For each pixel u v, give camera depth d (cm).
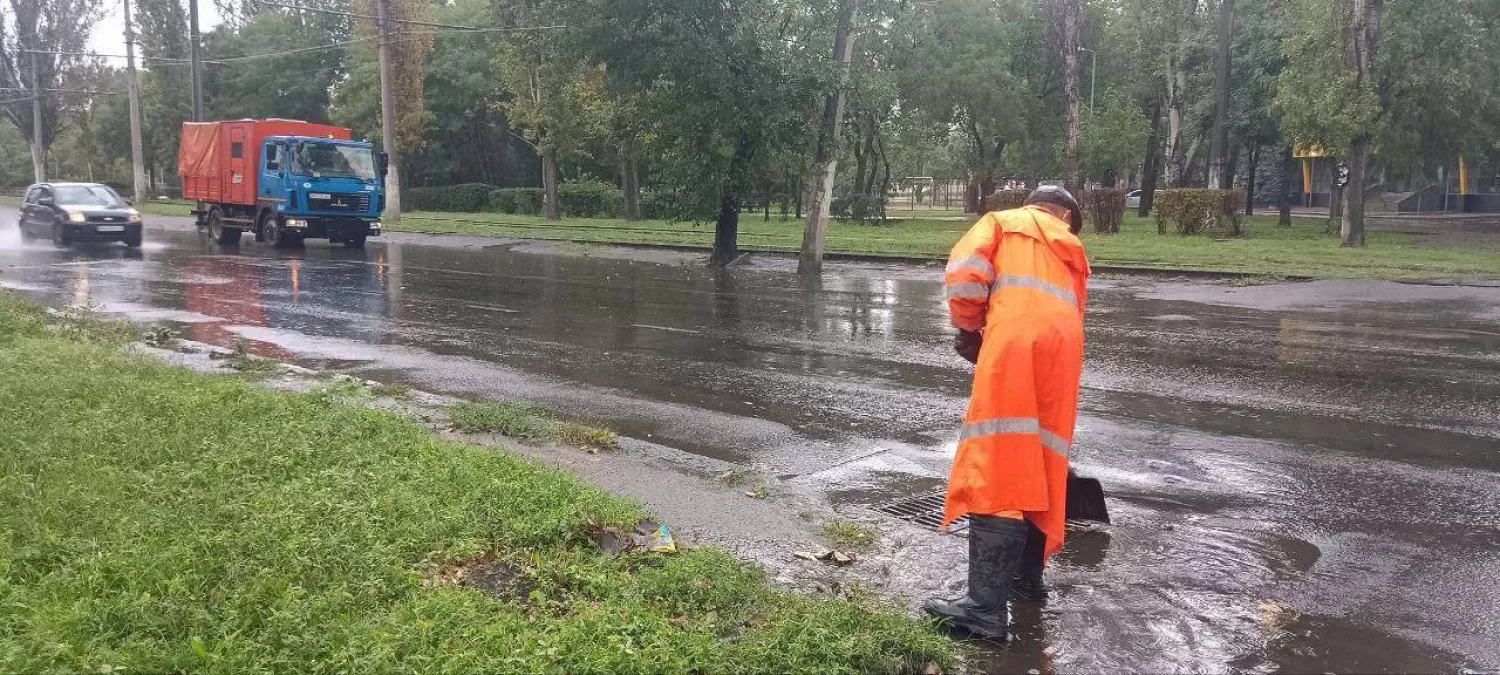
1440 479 650
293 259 2434
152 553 447
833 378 987
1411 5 2714
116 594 409
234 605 399
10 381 771
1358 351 1133
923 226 3862
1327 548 532
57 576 423
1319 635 431
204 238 3170
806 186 3641
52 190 2750
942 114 4188
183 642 374
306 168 2741
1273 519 578
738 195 2342
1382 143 2755
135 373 861
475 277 2012
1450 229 3606
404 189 5738
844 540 539
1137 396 902
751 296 1703
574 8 2175
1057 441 423
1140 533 555
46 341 998
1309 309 1516
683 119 2225
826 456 714
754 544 529
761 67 2139
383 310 1488
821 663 385
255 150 2848
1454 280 1812
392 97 4038
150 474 567
